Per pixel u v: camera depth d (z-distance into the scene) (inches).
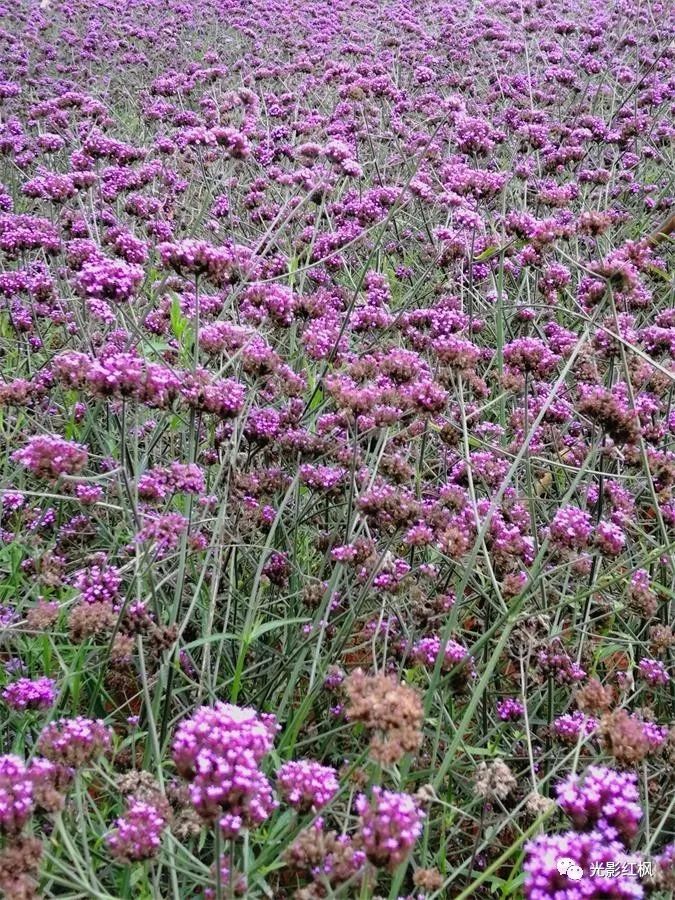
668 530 30.2
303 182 47.6
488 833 21.5
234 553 28.5
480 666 28.2
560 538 25.2
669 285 46.5
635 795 17.9
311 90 79.2
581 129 60.2
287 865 20.5
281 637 31.5
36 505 34.1
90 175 41.5
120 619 23.7
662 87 70.3
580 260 48.3
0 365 42.3
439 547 26.7
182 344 36.2
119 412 34.6
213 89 73.2
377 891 23.2
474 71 85.7
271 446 32.9
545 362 31.0
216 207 54.7
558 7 108.0
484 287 50.9
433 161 59.2
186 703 27.3
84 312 36.7
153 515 26.9
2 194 49.6
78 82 86.7
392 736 18.4
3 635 26.5
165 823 19.3
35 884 17.7
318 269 46.7
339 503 34.7
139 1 121.6
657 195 64.2
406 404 28.7
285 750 24.4
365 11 120.6
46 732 20.4
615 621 31.6
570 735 24.5
